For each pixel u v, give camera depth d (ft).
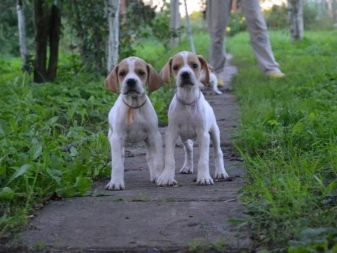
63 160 10.28
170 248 7.99
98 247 8.04
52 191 9.46
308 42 37.45
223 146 11.86
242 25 63.72
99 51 19.02
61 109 14.12
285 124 12.26
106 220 8.64
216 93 17.19
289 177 9.07
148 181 10.25
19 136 10.87
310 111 12.63
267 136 11.39
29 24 24.59
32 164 9.60
